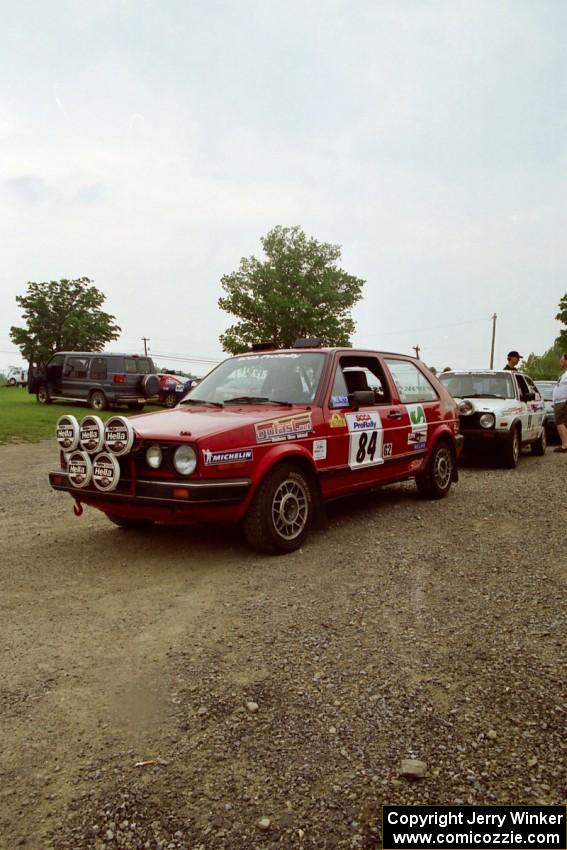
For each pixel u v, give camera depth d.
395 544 5.39
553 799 2.21
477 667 3.13
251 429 4.97
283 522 5.13
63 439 5.09
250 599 4.12
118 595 4.23
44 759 2.46
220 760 2.44
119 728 2.66
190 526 6.06
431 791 2.26
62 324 49.88
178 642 3.49
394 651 3.33
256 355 6.49
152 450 4.78
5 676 3.12
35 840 2.05
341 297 45.94
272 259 47.00
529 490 7.84
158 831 2.08
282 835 2.06
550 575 4.47
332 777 2.33
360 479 6.10
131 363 23.22
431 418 7.24
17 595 4.25
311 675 3.08
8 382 50.41
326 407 5.71
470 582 4.38
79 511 5.34
